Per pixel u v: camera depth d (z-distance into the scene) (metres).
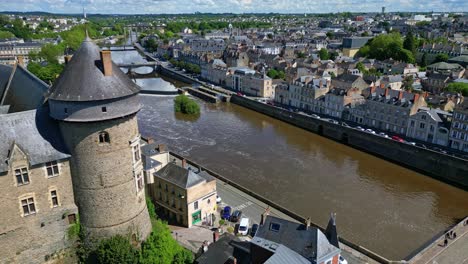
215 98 181.75
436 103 135.00
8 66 80.38
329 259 45.56
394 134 123.81
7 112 58.03
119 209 49.66
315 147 123.19
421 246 69.88
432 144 113.62
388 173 103.88
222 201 79.31
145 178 75.06
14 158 43.50
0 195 43.41
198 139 126.94
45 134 46.53
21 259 46.19
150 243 52.44
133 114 49.03
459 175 97.81
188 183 68.38
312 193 89.62
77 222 49.28
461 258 61.56
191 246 63.12
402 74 196.00
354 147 124.44
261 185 92.69
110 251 47.88
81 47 46.69
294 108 161.38
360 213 81.31
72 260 49.88
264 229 50.00
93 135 46.00
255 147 120.75
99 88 44.88
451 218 80.75
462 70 194.62
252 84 189.12
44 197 46.50
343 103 140.88
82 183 47.72
